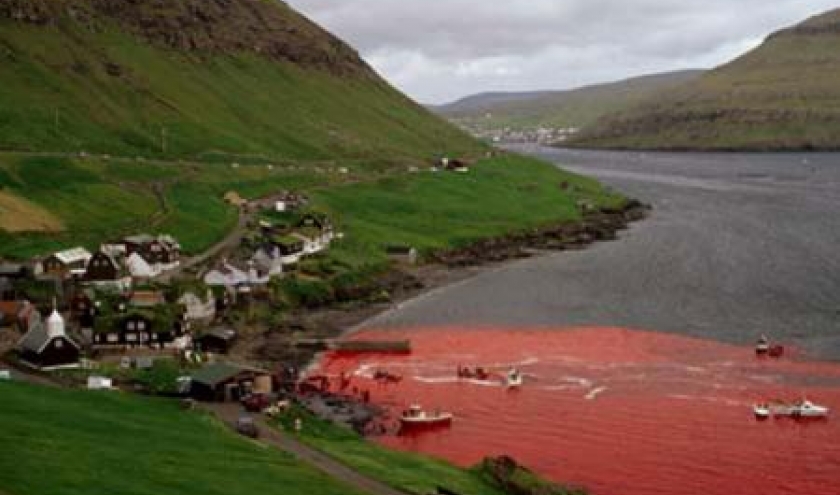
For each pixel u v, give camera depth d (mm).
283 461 89938
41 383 114688
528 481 95000
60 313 154250
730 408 124812
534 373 141500
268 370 137000
